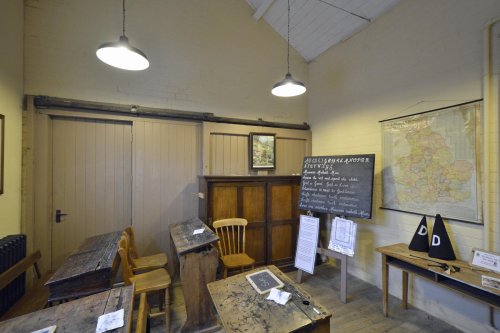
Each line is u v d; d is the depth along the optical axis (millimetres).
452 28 2354
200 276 2207
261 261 3428
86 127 3023
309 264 3135
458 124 2303
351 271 3498
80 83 2912
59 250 2895
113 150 3146
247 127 3789
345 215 2961
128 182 3223
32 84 2711
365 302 2762
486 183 2086
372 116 3176
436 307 2471
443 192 2414
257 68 3938
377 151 3107
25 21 2686
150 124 3260
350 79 3504
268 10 3799
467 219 2229
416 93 2666
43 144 2756
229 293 1629
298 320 1354
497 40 2045
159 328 2311
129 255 2541
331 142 3855
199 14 3549
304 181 3467
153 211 3273
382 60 3045
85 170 3016
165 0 3344
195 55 3518
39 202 2734
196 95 3520
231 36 3758
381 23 3053
